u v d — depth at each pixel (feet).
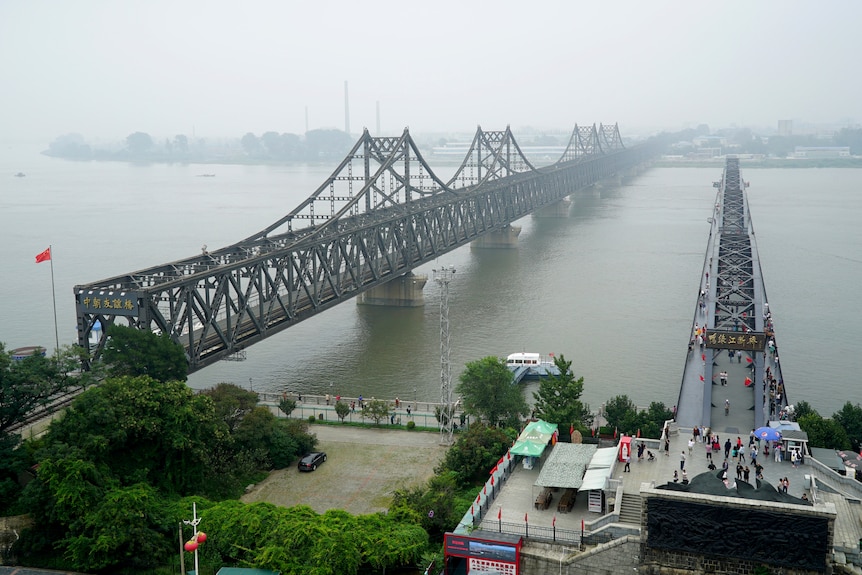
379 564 219.00
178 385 270.26
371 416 334.03
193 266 382.63
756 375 308.60
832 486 235.40
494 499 249.14
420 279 562.25
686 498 204.13
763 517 198.90
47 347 456.86
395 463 300.20
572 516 236.22
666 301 556.92
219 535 225.97
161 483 256.73
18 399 248.93
